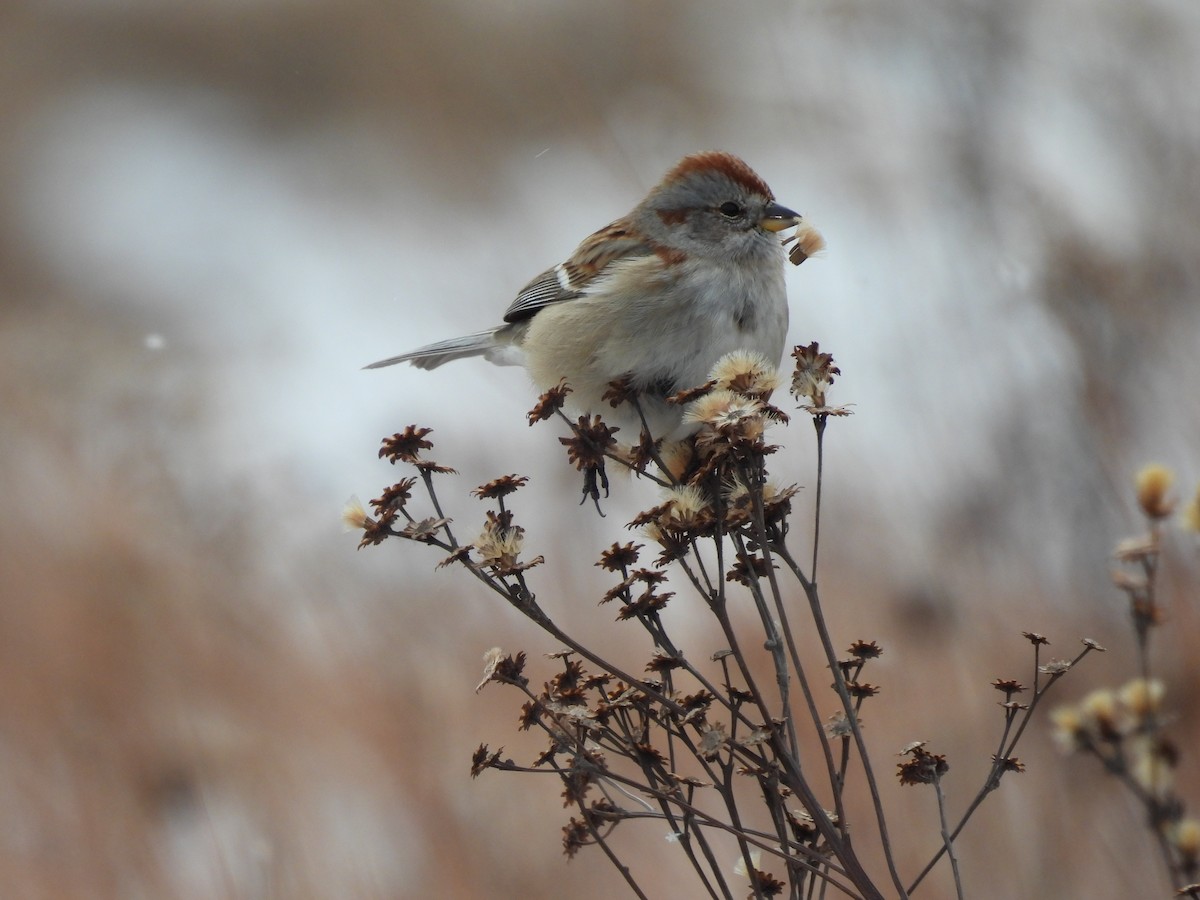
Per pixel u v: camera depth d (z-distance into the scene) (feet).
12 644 37.81
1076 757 29.78
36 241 71.20
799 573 17.01
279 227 69.05
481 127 66.28
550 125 63.52
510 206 56.75
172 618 38.34
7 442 42.91
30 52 85.35
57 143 81.20
